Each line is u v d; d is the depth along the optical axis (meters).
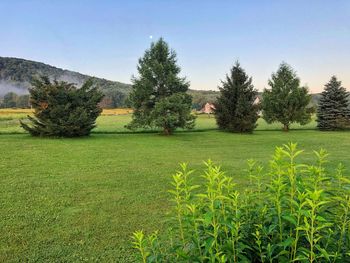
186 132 31.38
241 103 30.70
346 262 1.95
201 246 2.12
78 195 8.91
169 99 27.66
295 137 27.84
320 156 2.47
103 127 34.28
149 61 28.56
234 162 14.59
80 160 14.48
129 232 6.29
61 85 23.73
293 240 1.87
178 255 2.18
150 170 12.52
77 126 23.41
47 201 8.32
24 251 5.48
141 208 7.81
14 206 7.88
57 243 5.80
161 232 6.23
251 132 31.44
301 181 2.14
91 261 5.11
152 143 22.00
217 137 27.02
